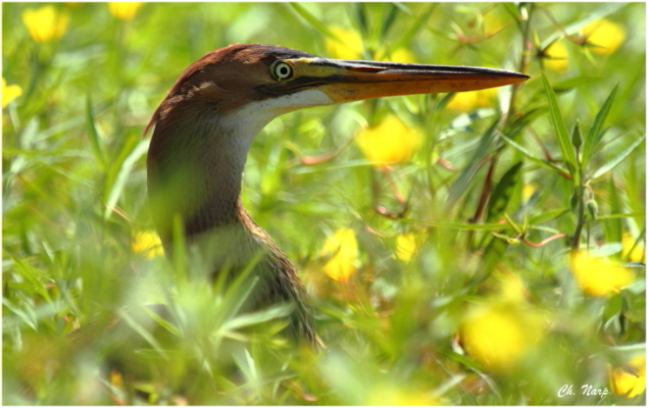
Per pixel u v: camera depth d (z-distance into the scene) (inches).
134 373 284.4
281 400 263.7
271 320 319.3
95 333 274.5
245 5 577.3
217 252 323.0
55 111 484.1
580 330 294.2
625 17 540.1
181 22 603.2
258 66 332.2
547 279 352.8
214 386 259.4
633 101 482.9
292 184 443.8
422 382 277.4
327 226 409.1
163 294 264.4
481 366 296.0
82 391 255.1
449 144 425.4
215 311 248.5
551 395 281.3
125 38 527.8
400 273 321.1
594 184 409.1
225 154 330.3
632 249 328.5
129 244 344.2
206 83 326.0
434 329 287.7
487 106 422.6
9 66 493.0
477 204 380.5
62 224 396.2
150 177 332.8
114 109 482.0
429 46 546.6
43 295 300.8
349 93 342.3
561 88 361.4
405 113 425.4
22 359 269.6
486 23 523.8
